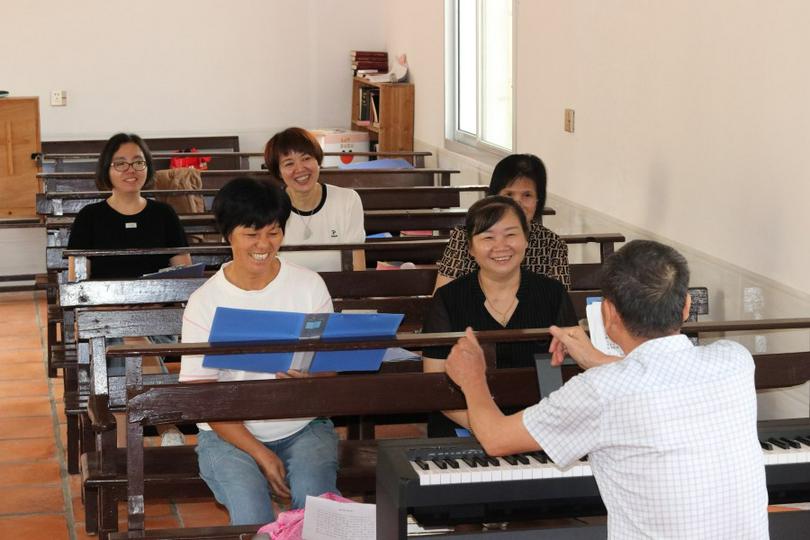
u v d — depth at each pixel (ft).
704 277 14.44
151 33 29.27
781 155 12.59
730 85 13.64
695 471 5.94
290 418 8.93
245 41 29.96
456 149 25.16
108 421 10.27
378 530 7.24
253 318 8.57
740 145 13.47
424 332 9.99
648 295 6.06
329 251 14.11
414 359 11.75
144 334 11.19
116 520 10.31
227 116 30.17
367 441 11.02
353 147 28.73
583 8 17.87
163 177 21.27
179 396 8.75
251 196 9.36
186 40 29.55
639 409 5.94
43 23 28.48
